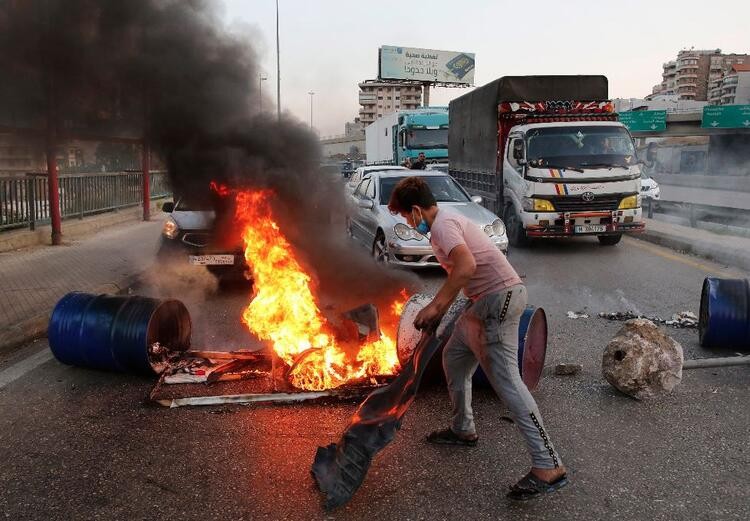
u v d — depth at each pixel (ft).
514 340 10.48
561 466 10.13
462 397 11.84
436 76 258.78
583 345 18.76
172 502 10.20
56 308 16.07
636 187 36.06
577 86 42.75
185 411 13.82
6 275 27.55
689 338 19.27
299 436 12.59
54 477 11.00
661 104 259.39
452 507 10.07
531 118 40.32
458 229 10.30
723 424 13.09
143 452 11.95
